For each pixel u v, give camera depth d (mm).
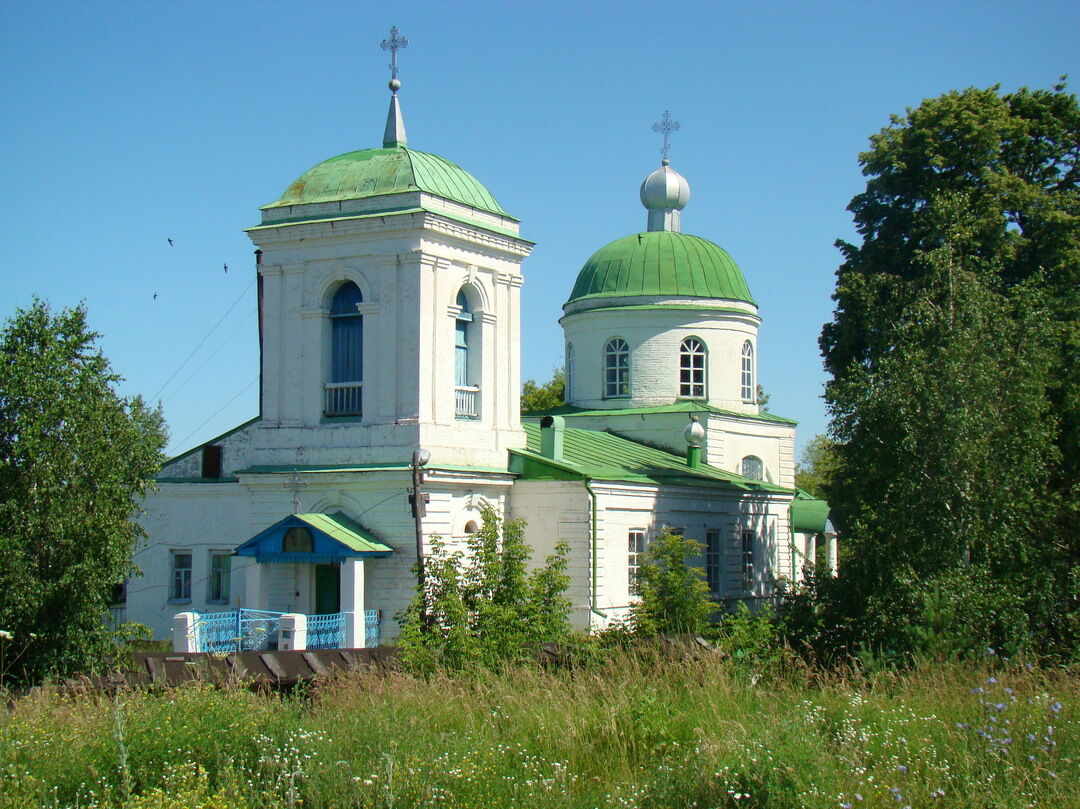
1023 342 29016
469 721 16625
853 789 13594
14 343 25547
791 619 27953
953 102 35500
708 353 47469
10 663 23406
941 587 25547
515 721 16719
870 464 29562
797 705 16484
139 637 28859
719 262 48812
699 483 39094
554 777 14523
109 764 14383
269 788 13797
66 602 24312
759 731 14953
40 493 24422
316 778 13773
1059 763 14344
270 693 18109
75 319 25891
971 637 24156
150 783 14117
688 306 47125
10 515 24203
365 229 32375
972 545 27750
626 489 35156
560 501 33844
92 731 15141
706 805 13648
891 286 32375
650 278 47625
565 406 48906
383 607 31344
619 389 47562
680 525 38406
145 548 34875
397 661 20875
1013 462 28344
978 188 35094
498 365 34625
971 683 18141
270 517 33125
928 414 28109
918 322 29672
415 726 15719
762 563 44188
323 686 18406
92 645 24703
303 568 32438
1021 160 36938
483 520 26656
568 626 25406
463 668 21172
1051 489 32281
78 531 24453
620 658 20188
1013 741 14867
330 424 32938
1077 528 29844
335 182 33625
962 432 27625
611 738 16016
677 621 27984
